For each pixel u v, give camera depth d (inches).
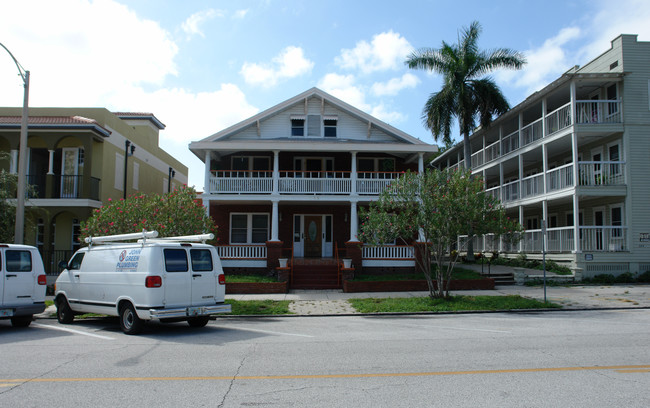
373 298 636.7
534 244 944.3
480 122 1034.7
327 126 943.0
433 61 1024.9
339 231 952.3
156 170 1229.1
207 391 222.7
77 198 847.1
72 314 482.9
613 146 847.1
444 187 584.4
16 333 414.3
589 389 222.5
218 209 957.2
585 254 784.3
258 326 453.7
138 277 400.8
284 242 947.3
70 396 215.0
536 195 933.8
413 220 585.6
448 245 599.8
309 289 753.0
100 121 907.4
